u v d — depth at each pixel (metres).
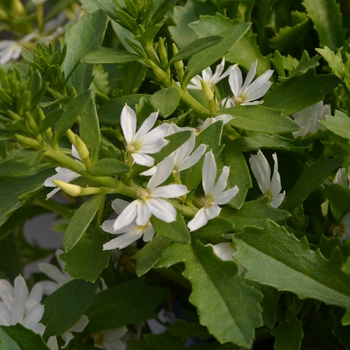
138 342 0.33
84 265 0.28
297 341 0.27
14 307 0.30
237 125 0.28
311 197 0.30
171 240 0.26
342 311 0.28
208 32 0.32
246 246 0.26
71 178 0.26
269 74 0.30
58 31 0.45
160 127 0.26
